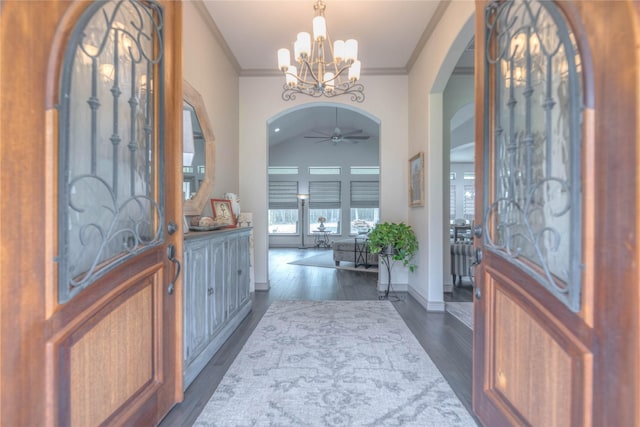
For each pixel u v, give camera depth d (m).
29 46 0.87
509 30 1.41
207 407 1.75
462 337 2.77
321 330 2.93
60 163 0.97
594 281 0.90
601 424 0.87
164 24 1.63
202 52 3.11
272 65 4.27
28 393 0.89
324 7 2.95
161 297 1.60
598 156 0.88
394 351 2.47
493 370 1.48
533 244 1.18
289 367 2.21
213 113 3.42
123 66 1.38
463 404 1.79
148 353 1.50
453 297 4.20
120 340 1.31
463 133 7.70
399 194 4.40
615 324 0.83
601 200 0.87
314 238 11.41
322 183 11.52
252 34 3.51
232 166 4.12
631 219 0.77
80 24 1.04
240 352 2.46
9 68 0.82
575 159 0.95
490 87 1.52
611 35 0.82
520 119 1.36
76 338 1.07
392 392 1.90
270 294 4.31
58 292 0.98
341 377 2.08
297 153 11.55
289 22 3.29
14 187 0.84
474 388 1.65
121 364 1.31
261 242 4.52
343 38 3.60
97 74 1.22
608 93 0.84
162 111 1.59
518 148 1.36
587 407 0.92
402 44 3.75
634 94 0.76
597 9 0.87
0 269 0.80
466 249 4.71
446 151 4.57
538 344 1.16
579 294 0.95
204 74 3.17
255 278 4.54
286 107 4.45
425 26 3.38
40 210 0.92
